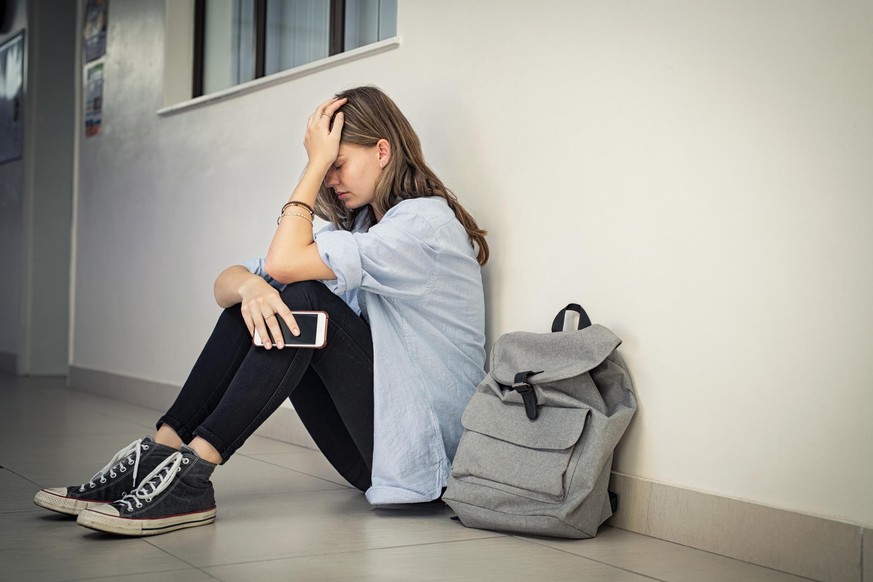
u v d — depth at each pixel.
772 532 1.62
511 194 2.25
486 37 2.36
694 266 1.80
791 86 1.64
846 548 1.51
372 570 1.52
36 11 5.79
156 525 1.71
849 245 1.54
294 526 1.84
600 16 2.03
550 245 2.13
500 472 1.82
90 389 4.69
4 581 1.39
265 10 3.69
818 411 1.58
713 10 1.78
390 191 2.10
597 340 1.86
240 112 3.50
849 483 1.53
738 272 1.72
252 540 1.71
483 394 1.93
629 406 1.87
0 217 6.26
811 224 1.60
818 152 1.59
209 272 3.68
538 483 1.77
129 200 4.36
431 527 1.88
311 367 2.07
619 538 1.83
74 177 4.95
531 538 1.80
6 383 5.22
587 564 1.61
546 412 1.84
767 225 1.67
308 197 1.97
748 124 1.71
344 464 2.15
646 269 1.90
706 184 1.78
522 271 2.21
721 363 1.75
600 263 2.01
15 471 2.41
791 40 1.64
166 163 4.05
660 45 1.89
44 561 1.51
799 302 1.62
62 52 5.87
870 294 1.51
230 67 3.91
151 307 4.14
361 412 2.00
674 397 1.83
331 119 2.09
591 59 2.05
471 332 2.12
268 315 1.81
